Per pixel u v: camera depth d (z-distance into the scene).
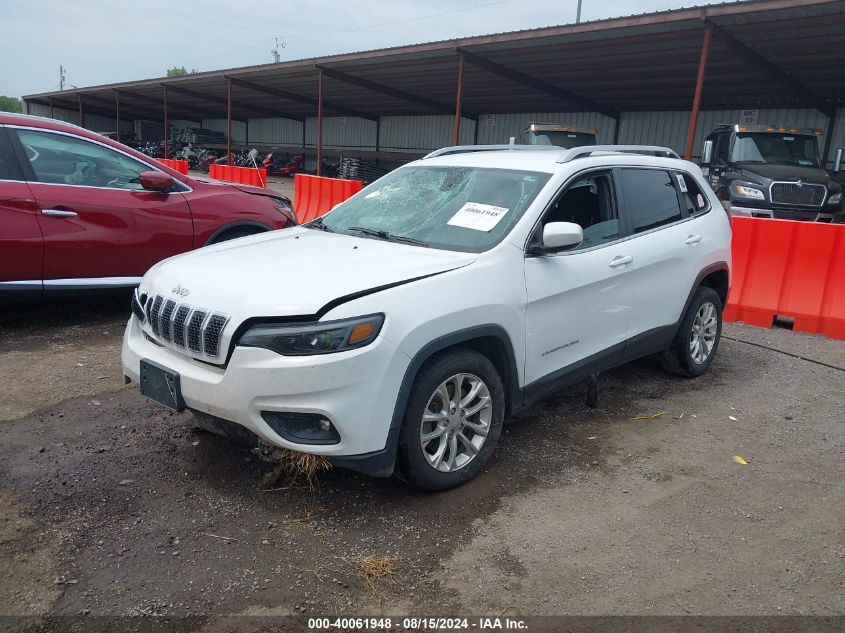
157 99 39.34
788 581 2.93
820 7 11.54
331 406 3.01
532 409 4.79
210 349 3.22
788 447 4.29
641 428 4.52
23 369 5.07
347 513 3.34
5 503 3.29
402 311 3.17
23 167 5.62
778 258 7.15
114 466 3.71
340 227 4.46
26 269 5.61
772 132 13.94
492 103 27.16
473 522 3.31
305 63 22.05
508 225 3.88
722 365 5.93
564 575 2.92
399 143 34.56
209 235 6.58
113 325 6.31
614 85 20.56
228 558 2.96
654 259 4.72
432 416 3.38
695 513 3.46
